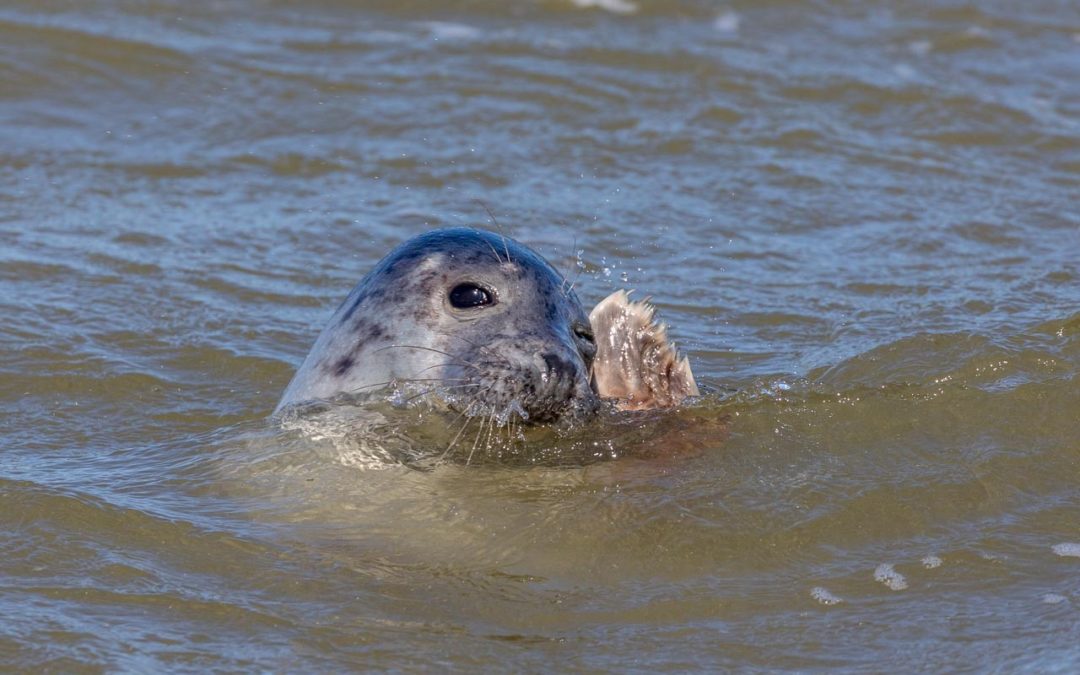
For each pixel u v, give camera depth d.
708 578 18.16
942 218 34.62
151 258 30.77
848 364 25.16
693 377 23.53
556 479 20.23
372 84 42.97
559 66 44.91
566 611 17.39
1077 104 43.69
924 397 23.33
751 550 18.78
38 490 19.80
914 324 27.14
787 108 42.47
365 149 38.50
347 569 18.17
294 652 16.33
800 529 19.27
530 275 21.50
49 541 18.55
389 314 21.42
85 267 30.02
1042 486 20.67
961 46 48.44
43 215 33.06
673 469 20.70
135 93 41.41
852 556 18.72
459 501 19.64
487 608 17.41
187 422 23.44
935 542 19.05
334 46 45.88
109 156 37.25
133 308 28.12
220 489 20.22
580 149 38.97
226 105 41.00
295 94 41.94
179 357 26.16
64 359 25.56
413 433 20.72
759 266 31.52
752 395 23.27
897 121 41.84
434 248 21.81
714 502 19.80
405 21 48.50
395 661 16.22
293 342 27.12
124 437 22.72
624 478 20.36
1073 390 23.53
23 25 43.94
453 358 20.75
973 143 40.44
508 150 38.72
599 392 22.91
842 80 44.66
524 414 20.62
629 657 16.41
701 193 36.16
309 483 20.08
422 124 40.31
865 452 21.53
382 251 32.16
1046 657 16.23
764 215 34.78
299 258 31.44
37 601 17.11
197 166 36.94
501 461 20.58
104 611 17.02
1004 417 22.73
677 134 40.16
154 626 16.73
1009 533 19.30
